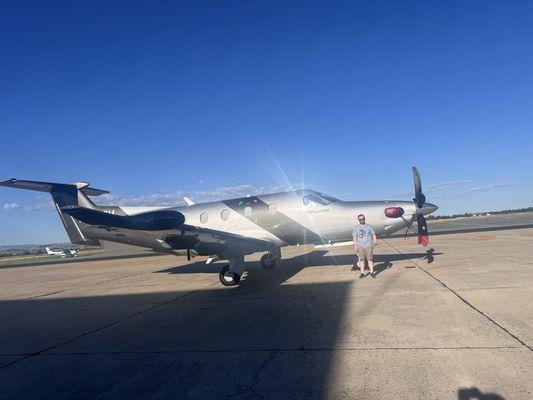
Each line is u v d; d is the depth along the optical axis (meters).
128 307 9.73
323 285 10.41
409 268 12.17
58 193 15.34
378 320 6.56
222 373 4.80
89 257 42.19
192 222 14.15
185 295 10.82
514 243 18.33
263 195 14.03
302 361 4.96
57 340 7.02
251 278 12.91
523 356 4.58
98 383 4.82
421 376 4.24
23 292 14.34
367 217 12.87
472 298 7.61
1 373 5.46
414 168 13.04
